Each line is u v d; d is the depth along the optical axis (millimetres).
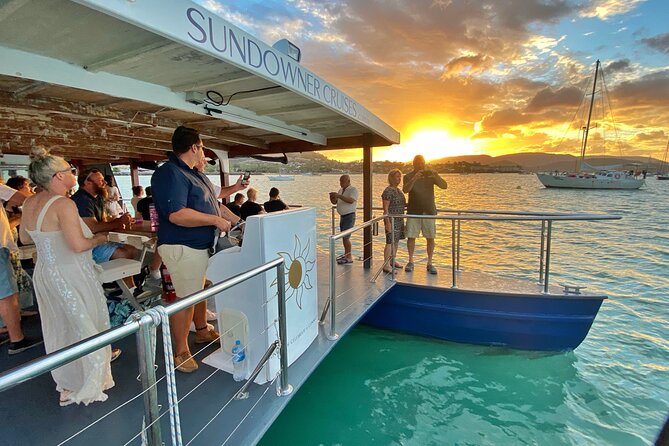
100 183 2977
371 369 3342
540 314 3545
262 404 1846
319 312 3160
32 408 1811
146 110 3283
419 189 4246
